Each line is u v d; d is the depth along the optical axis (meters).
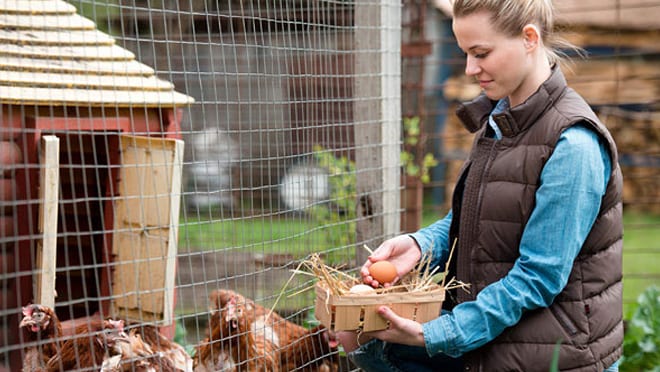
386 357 3.19
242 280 5.62
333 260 4.44
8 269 3.67
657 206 12.07
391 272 3.03
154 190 3.76
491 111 3.21
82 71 3.71
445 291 3.20
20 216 3.60
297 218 4.61
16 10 3.76
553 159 2.78
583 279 2.85
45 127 3.61
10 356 3.69
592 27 11.55
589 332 2.82
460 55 12.05
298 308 4.38
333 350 4.15
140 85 3.88
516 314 2.78
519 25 2.79
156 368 3.40
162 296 3.78
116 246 3.99
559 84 2.87
